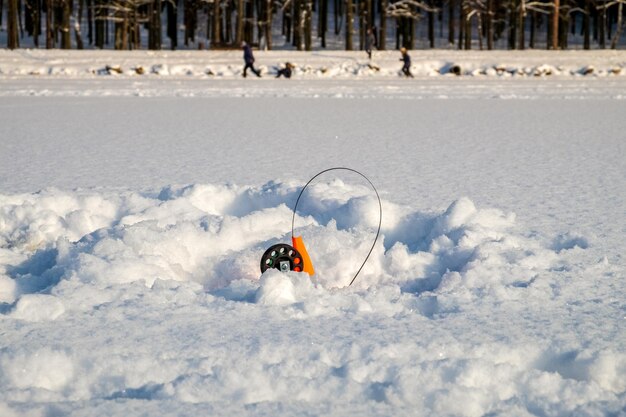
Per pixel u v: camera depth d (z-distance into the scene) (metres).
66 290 4.79
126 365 3.71
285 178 10.51
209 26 71.88
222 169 11.33
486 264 5.54
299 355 3.89
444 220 6.90
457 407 3.33
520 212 8.09
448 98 25.36
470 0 63.19
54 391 3.60
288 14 70.38
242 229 6.68
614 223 7.50
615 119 18.64
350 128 16.95
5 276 5.31
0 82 33.38
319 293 4.95
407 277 5.73
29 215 7.08
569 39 74.38
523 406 3.35
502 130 16.53
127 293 4.83
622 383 3.78
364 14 61.25
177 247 5.98
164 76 39.69
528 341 4.11
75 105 22.61
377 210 7.15
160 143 14.46
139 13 65.81
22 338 4.09
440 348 3.94
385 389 3.45
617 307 4.77
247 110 21.28
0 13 73.06
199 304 4.71
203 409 3.30
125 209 7.57
